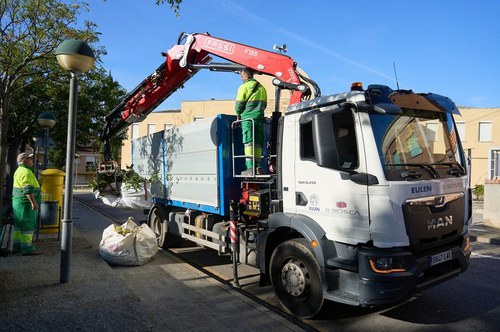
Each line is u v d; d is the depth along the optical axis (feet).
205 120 23.39
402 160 14.78
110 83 64.95
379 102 14.43
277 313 17.33
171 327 14.42
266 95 21.43
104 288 18.13
